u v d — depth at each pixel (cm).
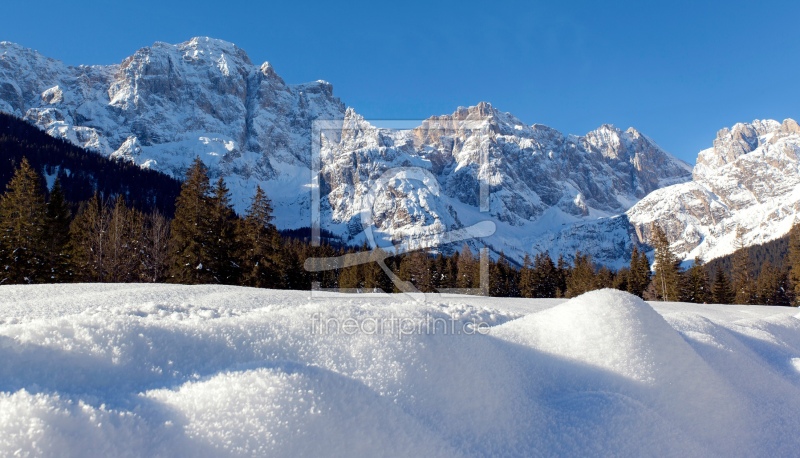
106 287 1035
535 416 181
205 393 138
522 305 1039
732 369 251
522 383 201
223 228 2547
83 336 163
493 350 215
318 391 143
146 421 120
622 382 211
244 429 125
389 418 146
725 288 4356
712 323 326
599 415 185
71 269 2553
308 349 187
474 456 150
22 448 98
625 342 234
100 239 2622
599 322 248
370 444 135
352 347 192
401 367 182
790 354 330
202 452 117
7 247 2328
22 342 152
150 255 2794
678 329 300
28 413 107
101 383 145
